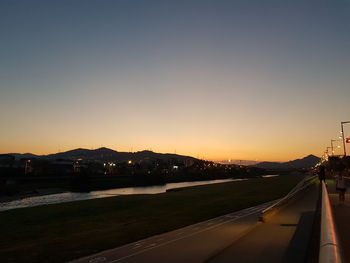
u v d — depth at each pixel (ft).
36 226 71.61
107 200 128.57
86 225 68.33
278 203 70.79
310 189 150.30
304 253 36.63
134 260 35.76
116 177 468.75
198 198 130.21
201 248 40.34
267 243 42.01
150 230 57.21
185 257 36.11
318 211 71.05
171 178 597.52
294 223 57.11
